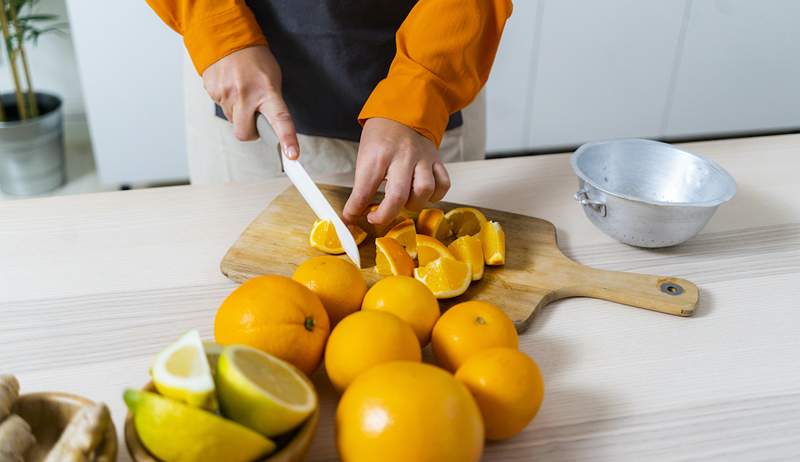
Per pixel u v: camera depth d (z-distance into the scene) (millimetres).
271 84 940
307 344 606
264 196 976
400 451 488
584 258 865
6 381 514
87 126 2424
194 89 1202
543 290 785
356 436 504
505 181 1028
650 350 714
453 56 898
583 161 898
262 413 490
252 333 594
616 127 2340
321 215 845
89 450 466
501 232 840
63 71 2293
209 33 950
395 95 882
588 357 703
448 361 640
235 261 811
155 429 472
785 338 734
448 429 491
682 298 767
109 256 831
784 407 646
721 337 734
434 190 867
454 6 887
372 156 843
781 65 2299
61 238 860
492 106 2223
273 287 613
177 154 2166
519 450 598
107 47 1938
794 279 829
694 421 629
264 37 1006
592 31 2127
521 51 2129
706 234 914
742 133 2443
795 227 932
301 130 1162
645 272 839
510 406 565
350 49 1072
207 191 979
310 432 516
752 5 2158
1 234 862
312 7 1039
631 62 2209
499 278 807
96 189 2223
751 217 951
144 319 733
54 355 681
